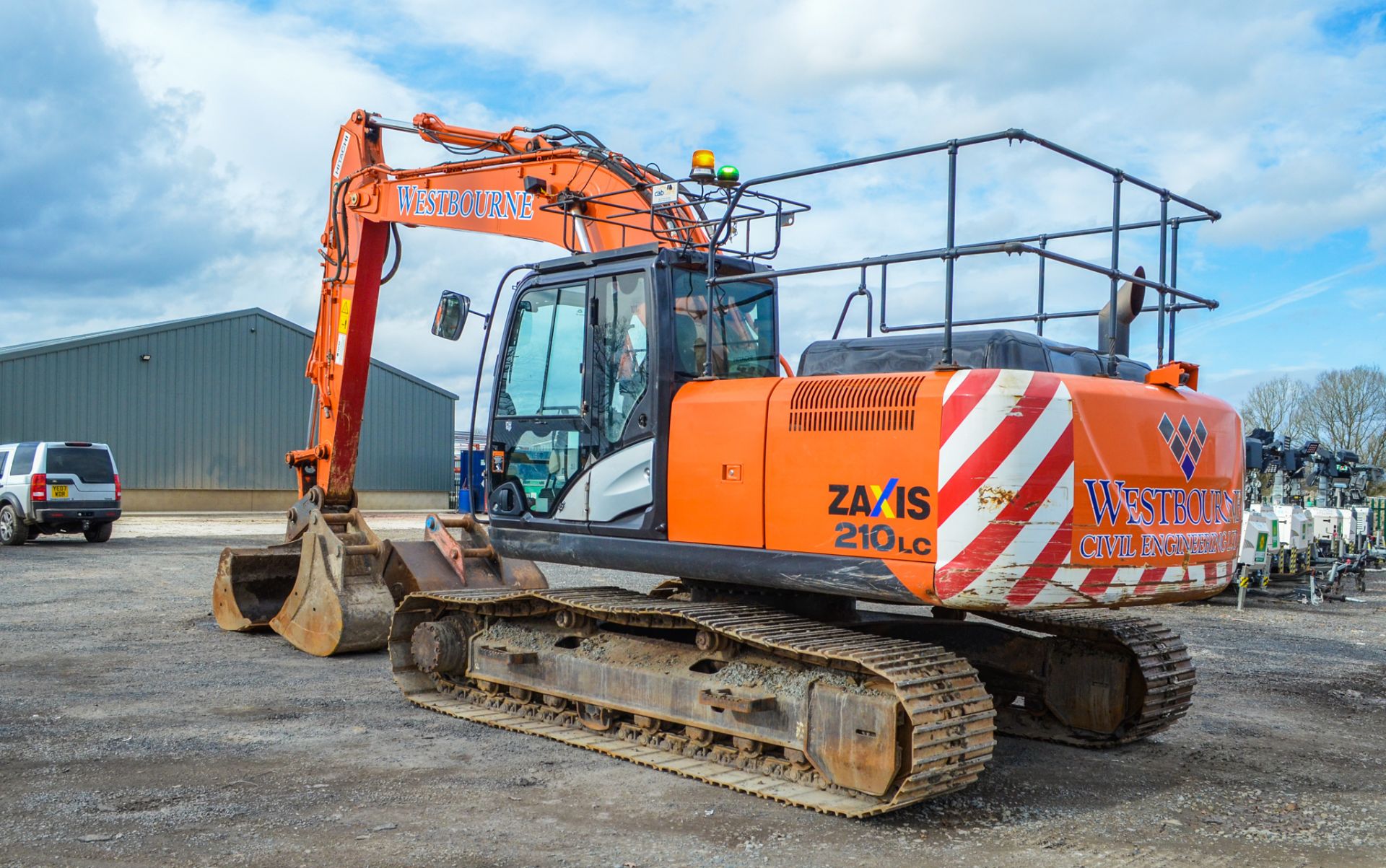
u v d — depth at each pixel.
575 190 7.68
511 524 6.47
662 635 6.09
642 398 5.70
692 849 4.24
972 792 5.18
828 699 4.86
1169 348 5.91
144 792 4.85
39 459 18.34
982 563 4.45
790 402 5.11
